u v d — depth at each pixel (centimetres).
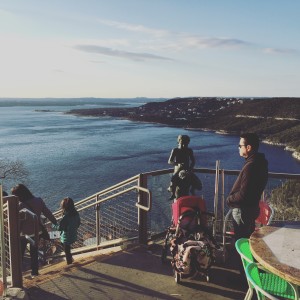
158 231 629
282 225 380
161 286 461
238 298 429
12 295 435
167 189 613
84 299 435
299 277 265
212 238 475
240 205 426
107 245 724
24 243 591
